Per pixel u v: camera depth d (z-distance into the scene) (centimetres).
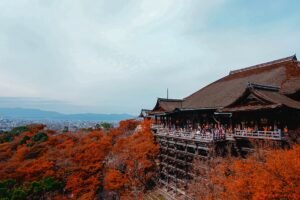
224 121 2819
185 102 3962
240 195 1580
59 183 3703
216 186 1922
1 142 7388
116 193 3597
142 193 3281
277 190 1375
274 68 3056
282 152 1688
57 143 5772
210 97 3325
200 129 2902
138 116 5459
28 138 6669
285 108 2008
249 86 2219
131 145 4172
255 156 1920
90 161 4266
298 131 2016
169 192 3050
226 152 2330
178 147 3127
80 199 3506
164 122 4194
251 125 2411
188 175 2767
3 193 3375
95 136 5931
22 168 4178
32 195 3406
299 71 2625
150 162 3641
